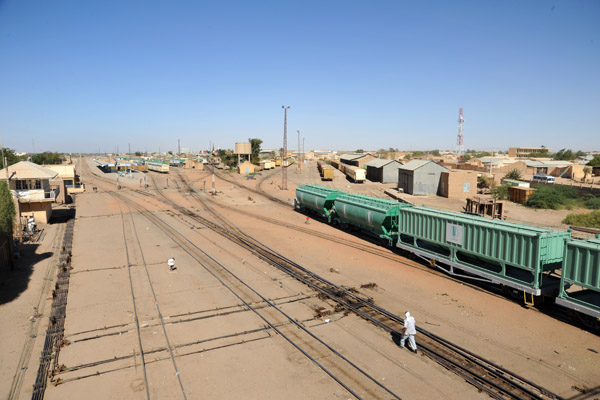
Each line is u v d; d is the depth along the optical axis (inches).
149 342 551.5
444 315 632.4
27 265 951.6
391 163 2955.2
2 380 465.1
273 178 3548.2
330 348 523.2
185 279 831.7
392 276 838.5
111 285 798.5
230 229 1380.4
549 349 519.2
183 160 5644.7
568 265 579.2
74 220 1581.0
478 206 1528.1
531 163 3782.0
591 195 2017.7
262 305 682.2
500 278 689.0
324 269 893.2
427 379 453.7
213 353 519.2
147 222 1524.4
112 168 4771.2
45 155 4884.4
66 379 463.8
